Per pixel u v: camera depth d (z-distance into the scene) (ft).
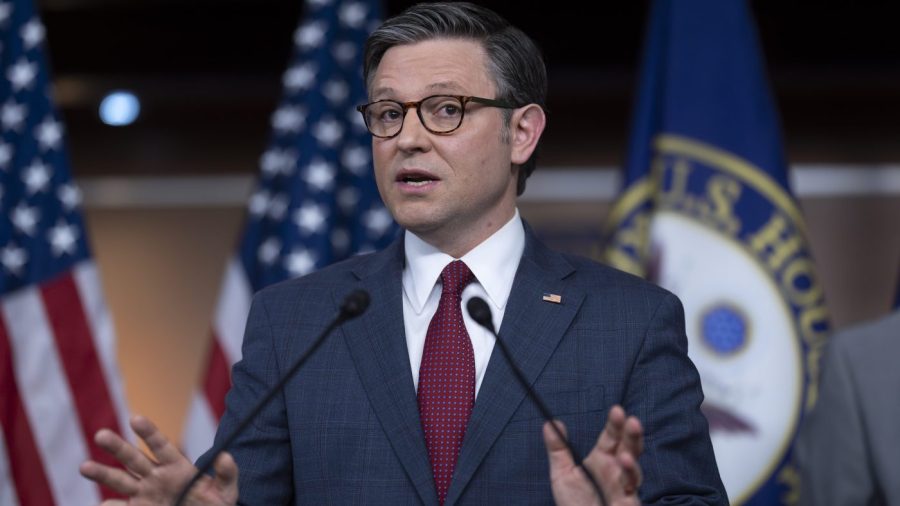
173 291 57.11
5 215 39.83
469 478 20.06
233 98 57.21
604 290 22.38
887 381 29.55
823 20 53.01
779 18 53.11
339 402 21.27
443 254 22.75
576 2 53.01
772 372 39.34
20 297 39.27
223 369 39.60
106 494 38.40
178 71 56.18
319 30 41.75
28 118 40.70
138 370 56.34
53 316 39.34
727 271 39.91
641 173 41.42
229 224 57.36
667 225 40.22
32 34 41.19
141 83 56.34
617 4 53.06
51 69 55.62
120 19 54.65
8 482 37.91
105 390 39.37
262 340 22.47
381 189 22.62
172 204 57.62
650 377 21.09
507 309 21.89
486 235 22.84
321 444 20.99
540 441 20.39
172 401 56.08
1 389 38.29
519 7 53.16
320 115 41.01
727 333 39.60
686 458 20.59
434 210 21.84
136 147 58.03
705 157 40.57
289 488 21.72
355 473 20.65
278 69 55.98
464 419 20.89
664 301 22.15
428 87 22.15
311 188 40.42
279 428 21.67
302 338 22.20
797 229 40.22
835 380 30.19
